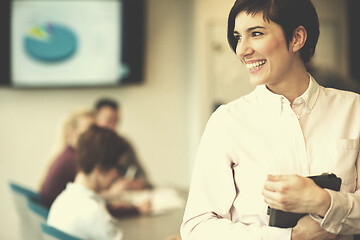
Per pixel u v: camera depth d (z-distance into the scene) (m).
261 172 1.15
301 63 1.18
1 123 3.71
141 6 4.02
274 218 1.07
